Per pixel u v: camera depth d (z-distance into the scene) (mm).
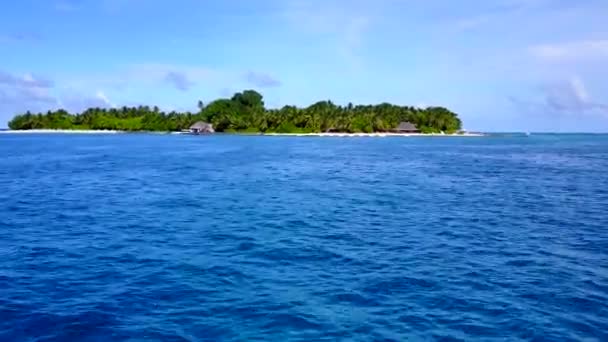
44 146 118938
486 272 18250
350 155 95562
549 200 38406
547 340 12547
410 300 15250
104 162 74125
